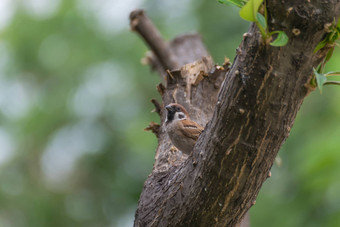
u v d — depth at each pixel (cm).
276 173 1155
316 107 1190
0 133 1545
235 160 520
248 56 476
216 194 546
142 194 660
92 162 1493
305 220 930
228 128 508
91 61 1526
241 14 425
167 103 866
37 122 1509
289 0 443
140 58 1514
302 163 952
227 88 500
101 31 1570
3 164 1554
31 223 1479
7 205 1488
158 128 887
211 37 1423
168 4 1543
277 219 1002
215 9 1455
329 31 451
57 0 1611
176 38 1235
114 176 1462
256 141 505
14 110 1555
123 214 1483
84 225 1480
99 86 1514
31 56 1542
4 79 1552
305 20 447
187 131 803
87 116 1498
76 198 1521
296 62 468
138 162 1427
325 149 923
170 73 897
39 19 1581
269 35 443
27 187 1525
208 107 861
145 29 1157
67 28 1564
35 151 1543
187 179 567
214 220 565
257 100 485
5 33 1581
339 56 1071
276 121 496
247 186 538
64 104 1504
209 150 532
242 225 802
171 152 797
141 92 1497
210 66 930
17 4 1611
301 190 965
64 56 1542
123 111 1492
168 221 588
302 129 1170
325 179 912
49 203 1504
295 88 483
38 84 1562
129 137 1437
